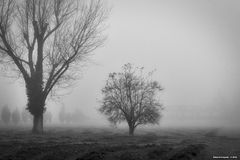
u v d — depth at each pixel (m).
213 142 31.39
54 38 38.62
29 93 37.75
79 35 38.84
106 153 18.09
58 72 38.28
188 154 18.34
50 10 38.88
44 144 22.38
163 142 29.20
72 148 19.95
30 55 38.03
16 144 21.70
